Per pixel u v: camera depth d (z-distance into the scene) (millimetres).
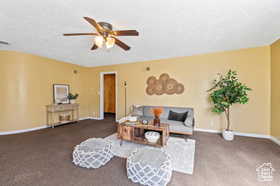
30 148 2572
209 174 1774
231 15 1869
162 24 2127
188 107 3912
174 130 3012
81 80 5383
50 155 2287
